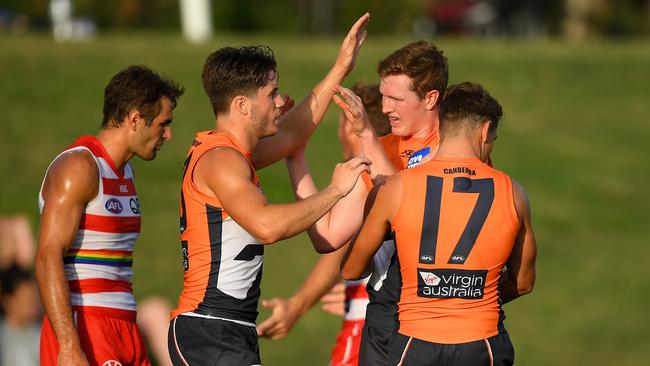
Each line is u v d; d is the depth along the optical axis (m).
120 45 78.81
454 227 16.73
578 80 85.06
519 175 67.06
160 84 19.33
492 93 79.88
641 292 52.31
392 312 18.27
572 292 51.88
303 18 113.38
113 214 19.12
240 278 17.58
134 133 19.20
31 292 24.66
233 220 17.36
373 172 18.36
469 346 16.78
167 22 110.75
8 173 56.59
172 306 44.59
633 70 88.62
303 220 16.62
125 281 19.64
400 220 16.89
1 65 71.44
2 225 25.27
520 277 17.94
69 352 18.12
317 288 23.27
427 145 19.30
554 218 61.28
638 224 61.78
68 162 18.70
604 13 143.62
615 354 45.50
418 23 117.62
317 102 20.08
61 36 85.38
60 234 18.45
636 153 72.75
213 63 17.80
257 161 19.44
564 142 72.75
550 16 144.88
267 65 17.78
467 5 141.88
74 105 67.12
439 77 19.06
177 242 51.28
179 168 60.16
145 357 19.98
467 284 16.80
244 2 110.38
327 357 42.69
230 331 17.48
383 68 19.25
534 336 47.19
